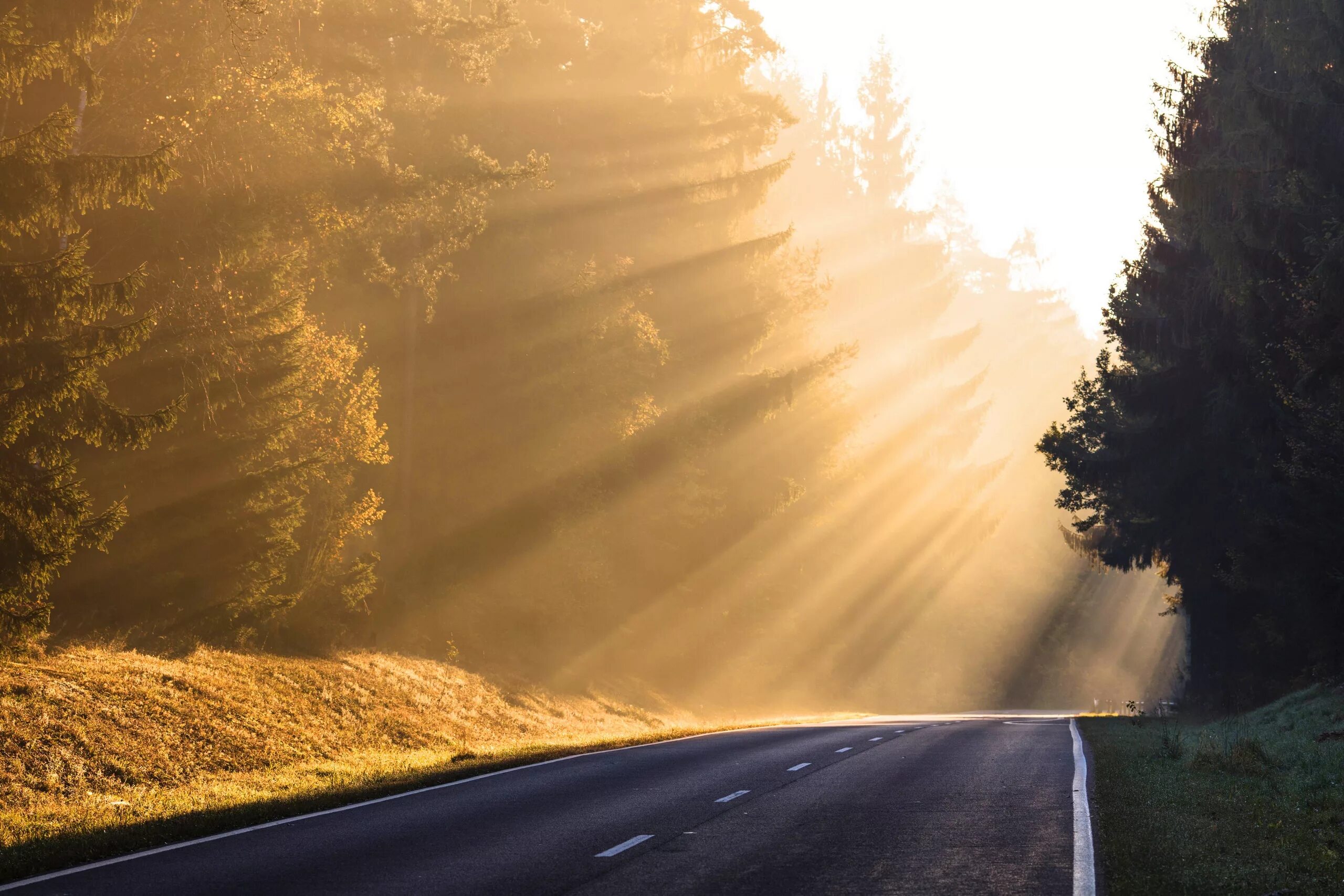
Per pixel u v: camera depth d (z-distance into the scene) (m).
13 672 18.81
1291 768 17.16
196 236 24.38
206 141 24.80
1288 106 28.53
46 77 19.25
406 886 9.01
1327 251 25.59
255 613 26.02
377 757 22.58
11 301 16.91
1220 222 31.45
